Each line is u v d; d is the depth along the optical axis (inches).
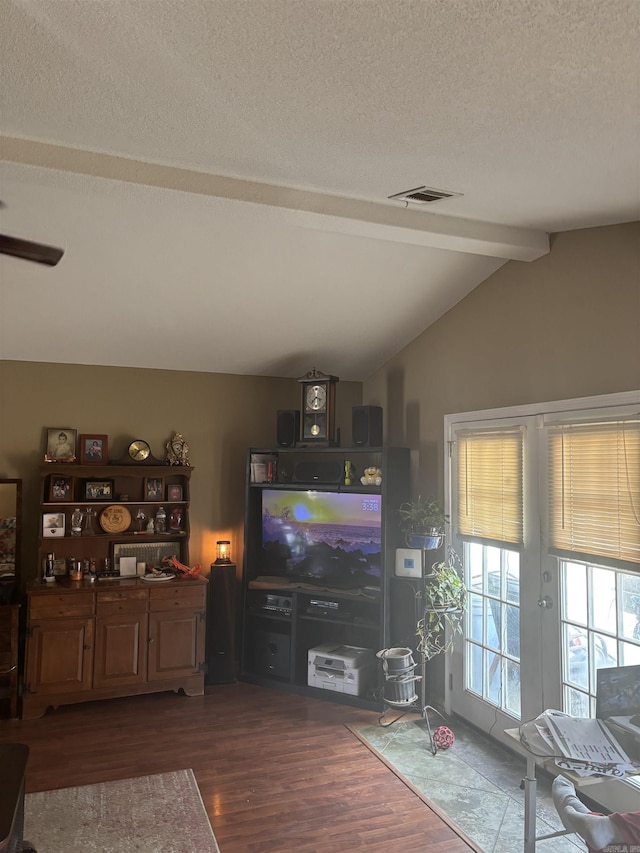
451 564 171.3
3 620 167.3
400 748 150.1
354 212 119.5
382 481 180.7
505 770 139.3
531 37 59.8
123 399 202.1
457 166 98.7
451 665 170.4
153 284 158.6
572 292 133.2
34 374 192.4
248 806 123.9
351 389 226.2
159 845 111.0
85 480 194.2
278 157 100.7
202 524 209.3
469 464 165.5
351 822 118.6
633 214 116.3
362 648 190.2
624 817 77.3
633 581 118.3
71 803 124.3
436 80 70.4
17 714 168.6
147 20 63.6
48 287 156.7
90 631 173.9
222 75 74.5
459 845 111.5
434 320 184.2
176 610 183.5
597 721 101.9
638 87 67.8
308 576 197.5
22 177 103.4
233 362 206.7
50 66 74.7
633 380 118.3
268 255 149.4
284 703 179.5
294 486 197.8
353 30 61.6
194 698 182.9
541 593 139.3
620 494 118.9
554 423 136.2
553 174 98.7
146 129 92.7
